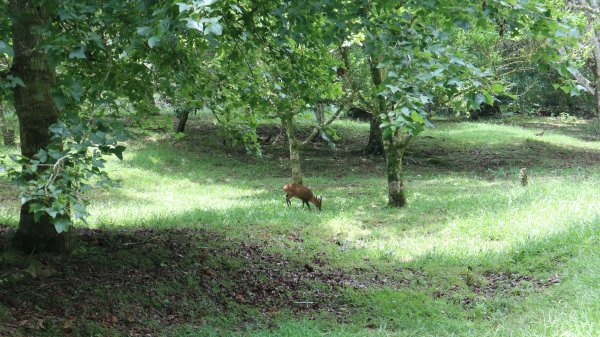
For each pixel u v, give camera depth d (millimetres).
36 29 5219
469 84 5750
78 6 4930
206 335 6496
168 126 9258
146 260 8516
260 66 8797
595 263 7980
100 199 16125
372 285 8961
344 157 27297
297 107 8711
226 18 6473
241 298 8016
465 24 5906
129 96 8281
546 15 6070
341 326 6984
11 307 6285
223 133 9203
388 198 16266
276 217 13469
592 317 5723
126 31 5879
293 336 6332
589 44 18891
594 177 19219
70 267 7590
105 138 4488
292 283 8859
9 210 12758
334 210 14812
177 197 16984
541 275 8602
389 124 5070
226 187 19266
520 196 13922
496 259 9797
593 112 46438
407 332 6691
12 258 7359
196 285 8086
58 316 6355
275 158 26172
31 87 7246
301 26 6289
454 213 13453
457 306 7855
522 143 31672
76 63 7906
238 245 10469
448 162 26938
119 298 7094
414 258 10367
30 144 7359
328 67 8438
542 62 6355
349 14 5867
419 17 6191
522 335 5707
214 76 8719
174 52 7449
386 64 5449
